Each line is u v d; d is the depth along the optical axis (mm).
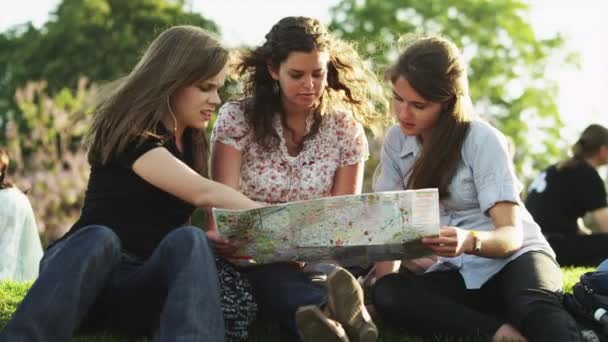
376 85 4207
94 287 3053
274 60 3885
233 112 4039
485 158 3732
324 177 4070
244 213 3277
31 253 6398
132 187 3543
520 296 3445
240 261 3678
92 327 3574
